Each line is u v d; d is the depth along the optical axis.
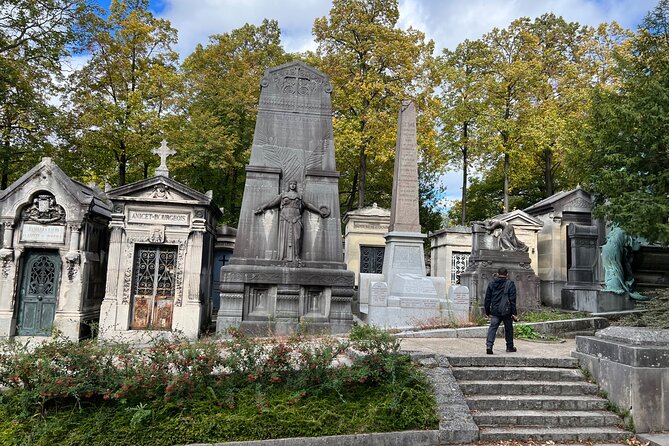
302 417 6.75
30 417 6.44
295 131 15.12
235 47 28.58
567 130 25.44
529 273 19.31
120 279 14.56
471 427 6.88
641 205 13.05
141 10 24.98
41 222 14.48
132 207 14.83
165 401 6.74
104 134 22.86
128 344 7.62
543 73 30.31
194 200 15.01
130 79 24.66
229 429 6.46
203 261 15.46
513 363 8.93
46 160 14.64
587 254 18.33
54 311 14.32
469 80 29.36
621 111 13.67
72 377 6.67
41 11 19.86
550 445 6.89
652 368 7.47
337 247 14.59
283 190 14.71
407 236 16.05
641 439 7.05
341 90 26.83
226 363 7.36
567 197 23.11
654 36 14.63
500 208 35.31
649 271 18.12
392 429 6.80
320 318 13.97
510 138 28.97
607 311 16.36
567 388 8.20
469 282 19.39
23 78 19.89
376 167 31.19
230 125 27.42
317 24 27.20
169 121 24.97
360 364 7.76
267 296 13.96
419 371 7.97
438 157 29.39
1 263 14.15
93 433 6.22
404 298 14.34
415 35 27.33
